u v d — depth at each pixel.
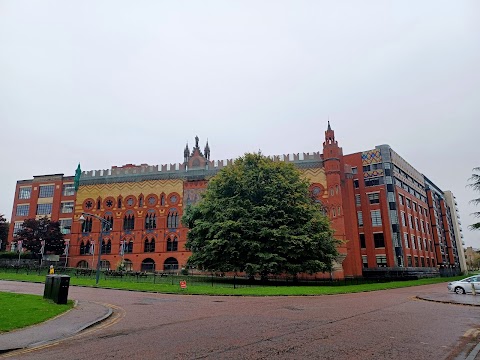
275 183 40.44
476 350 8.98
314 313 15.73
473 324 12.94
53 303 17.05
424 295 25.66
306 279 49.03
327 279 48.69
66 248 60.56
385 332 11.25
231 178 41.62
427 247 76.50
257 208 38.75
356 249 56.88
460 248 108.75
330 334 10.89
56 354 8.69
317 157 59.16
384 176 65.44
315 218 40.44
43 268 51.03
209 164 64.44
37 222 63.09
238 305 19.06
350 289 30.94
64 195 71.56
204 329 11.75
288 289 29.52
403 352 8.78
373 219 64.88
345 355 8.48
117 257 61.84
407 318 14.30
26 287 27.39
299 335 10.73
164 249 60.53
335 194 56.06
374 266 62.81
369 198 66.06
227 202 40.78
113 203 65.00
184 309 17.23
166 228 61.62
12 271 46.97
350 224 57.00
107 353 8.71
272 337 10.43
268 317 14.47
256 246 37.28
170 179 64.12
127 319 14.12
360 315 15.12
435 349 9.12
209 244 38.75
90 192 66.56
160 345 9.48
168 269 59.12
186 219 48.03
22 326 11.89
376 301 21.52
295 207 39.50
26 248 62.19
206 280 40.47
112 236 63.19
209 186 44.53
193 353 8.63
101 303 19.05
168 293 26.45
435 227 84.88
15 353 8.85
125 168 66.94
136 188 64.94
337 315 15.09
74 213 66.00
